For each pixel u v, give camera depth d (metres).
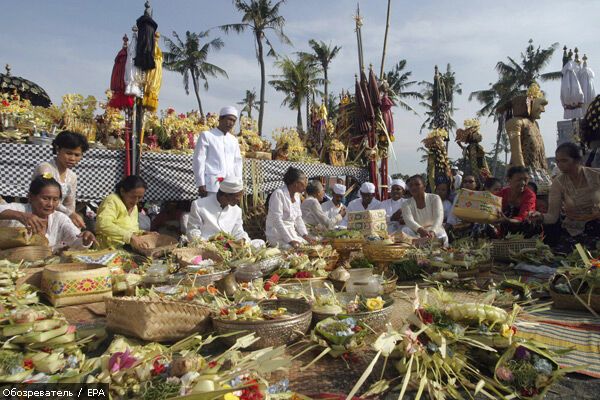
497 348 2.16
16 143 5.34
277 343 2.38
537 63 36.97
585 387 2.04
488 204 5.32
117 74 6.10
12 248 3.49
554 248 5.44
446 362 2.06
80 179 5.92
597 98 5.99
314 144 11.74
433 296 2.58
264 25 29.53
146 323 2.23
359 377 2.14
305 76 29.47
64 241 4.18
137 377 1.79
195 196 7.04
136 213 4.88
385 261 4.39
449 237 7.01
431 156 9.88
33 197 3.78
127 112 6.35
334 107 33.59
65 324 2.17
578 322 3.03
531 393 1.97
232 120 6.60
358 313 2.56
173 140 8.18
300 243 5.03
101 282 2.89
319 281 3.74
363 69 9.68
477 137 9.69
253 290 2.93
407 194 8.25
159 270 3.27
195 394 1.56
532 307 3.21
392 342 2.08
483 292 3.83
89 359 2.02
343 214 8.34
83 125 6.70
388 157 10.27
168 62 34.41
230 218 5.27
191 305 2.39
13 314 2.09
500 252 5.25
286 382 1.93
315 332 2.44
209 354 2.34
